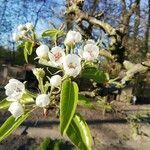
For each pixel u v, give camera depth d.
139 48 10.10
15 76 8.75
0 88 7.61
